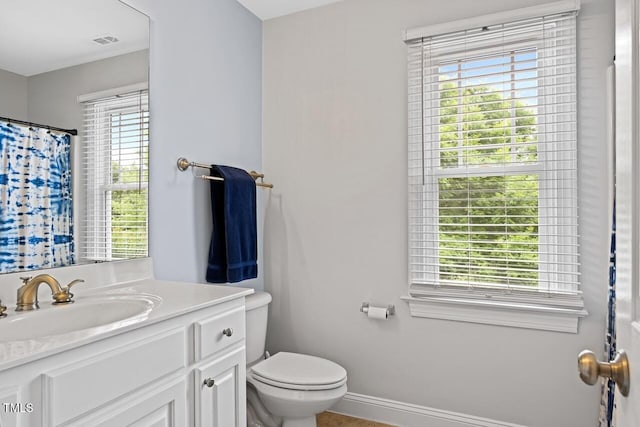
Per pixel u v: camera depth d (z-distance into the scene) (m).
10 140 1.30
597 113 1.82
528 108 1.95
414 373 2.16
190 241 1.97
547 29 1.90
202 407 1.29
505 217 2.01
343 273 2.34
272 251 2.52
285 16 2.51
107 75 1.59
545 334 1.90
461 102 2.08
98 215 1.55
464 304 2.02
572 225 1.85
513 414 1.96
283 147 2.51
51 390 0.88
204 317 1.33
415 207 2.16
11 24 1.31
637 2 0.56
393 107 2.21
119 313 1.35
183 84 1.93
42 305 1.28
